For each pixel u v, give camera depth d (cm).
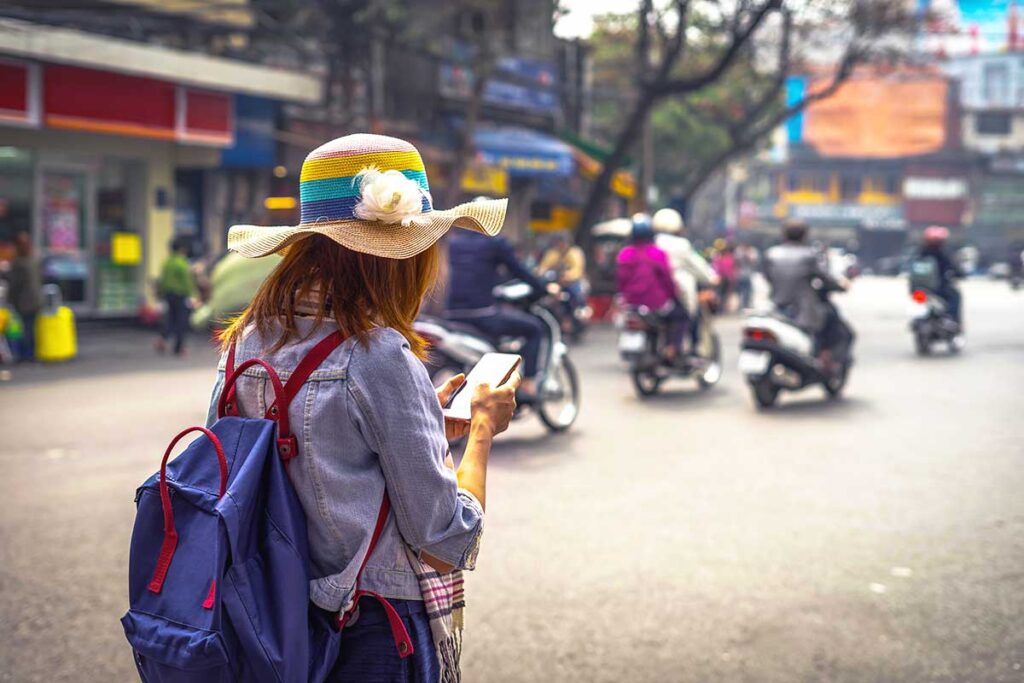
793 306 1081
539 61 2628
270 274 205
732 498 685
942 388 1212
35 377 1299
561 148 2516
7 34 1612
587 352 1631
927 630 452
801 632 450
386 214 193
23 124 1673
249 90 1964
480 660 421
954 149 6975
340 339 195
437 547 196
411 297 206
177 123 1888
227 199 2164
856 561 545
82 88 1742
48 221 1852
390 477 192
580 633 449
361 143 200
